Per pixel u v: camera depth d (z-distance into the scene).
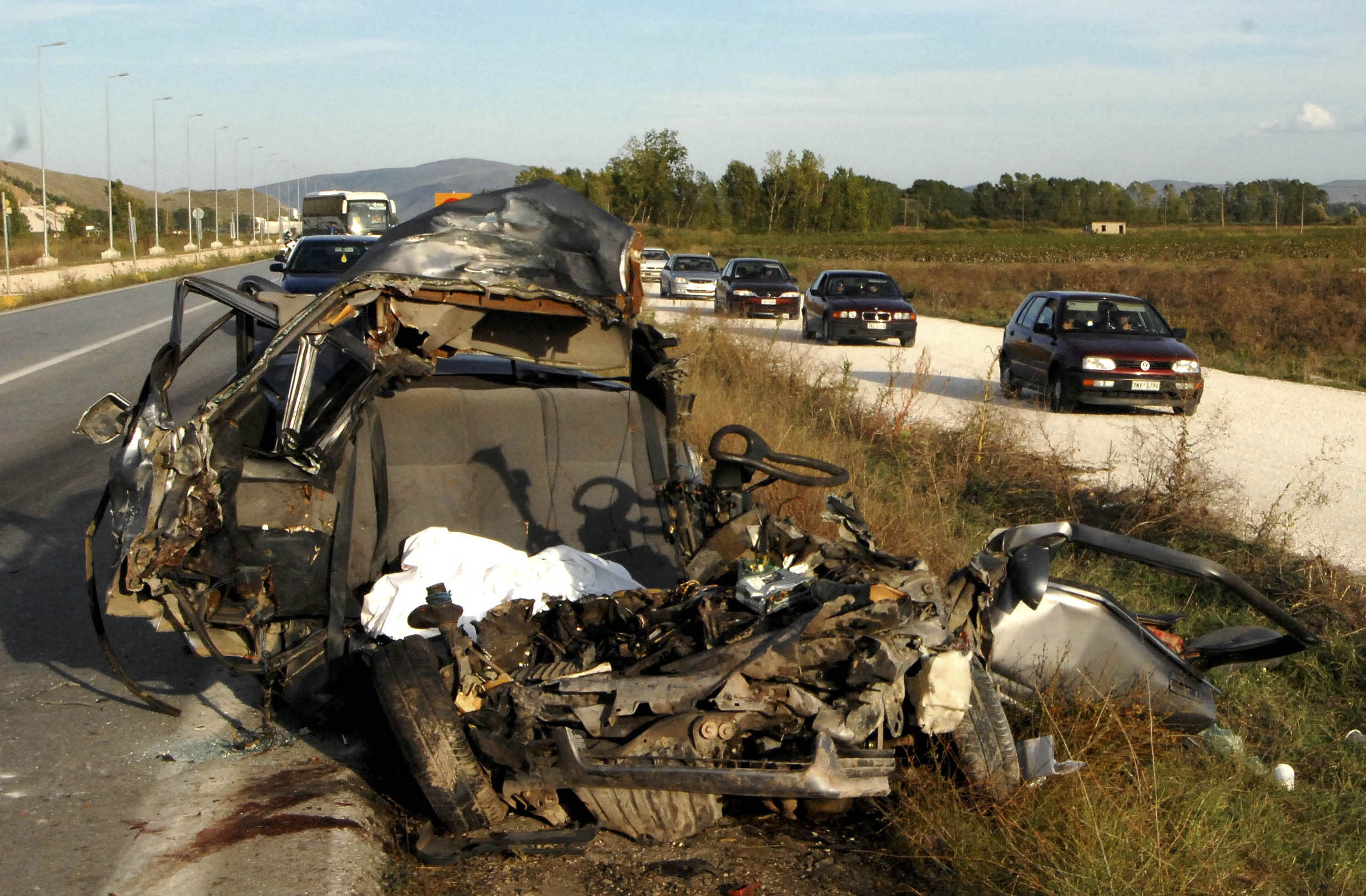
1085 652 4.87
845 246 70.94
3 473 9.07
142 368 15.09
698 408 10.16
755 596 4.25
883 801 4.25
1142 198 151.88
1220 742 4.99
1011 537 4.77
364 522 5.11
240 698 5.14
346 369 5.08
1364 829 4.41
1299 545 8.03
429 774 3.75
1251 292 29.33
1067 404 14.82
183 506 4.09
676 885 3.72
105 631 5.46
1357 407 15.69
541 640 4.35
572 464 5.67
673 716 3.76
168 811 4.05
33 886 3.51
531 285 4.96
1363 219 140.00
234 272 40.78
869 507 7.52
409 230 4.90
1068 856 3.76
